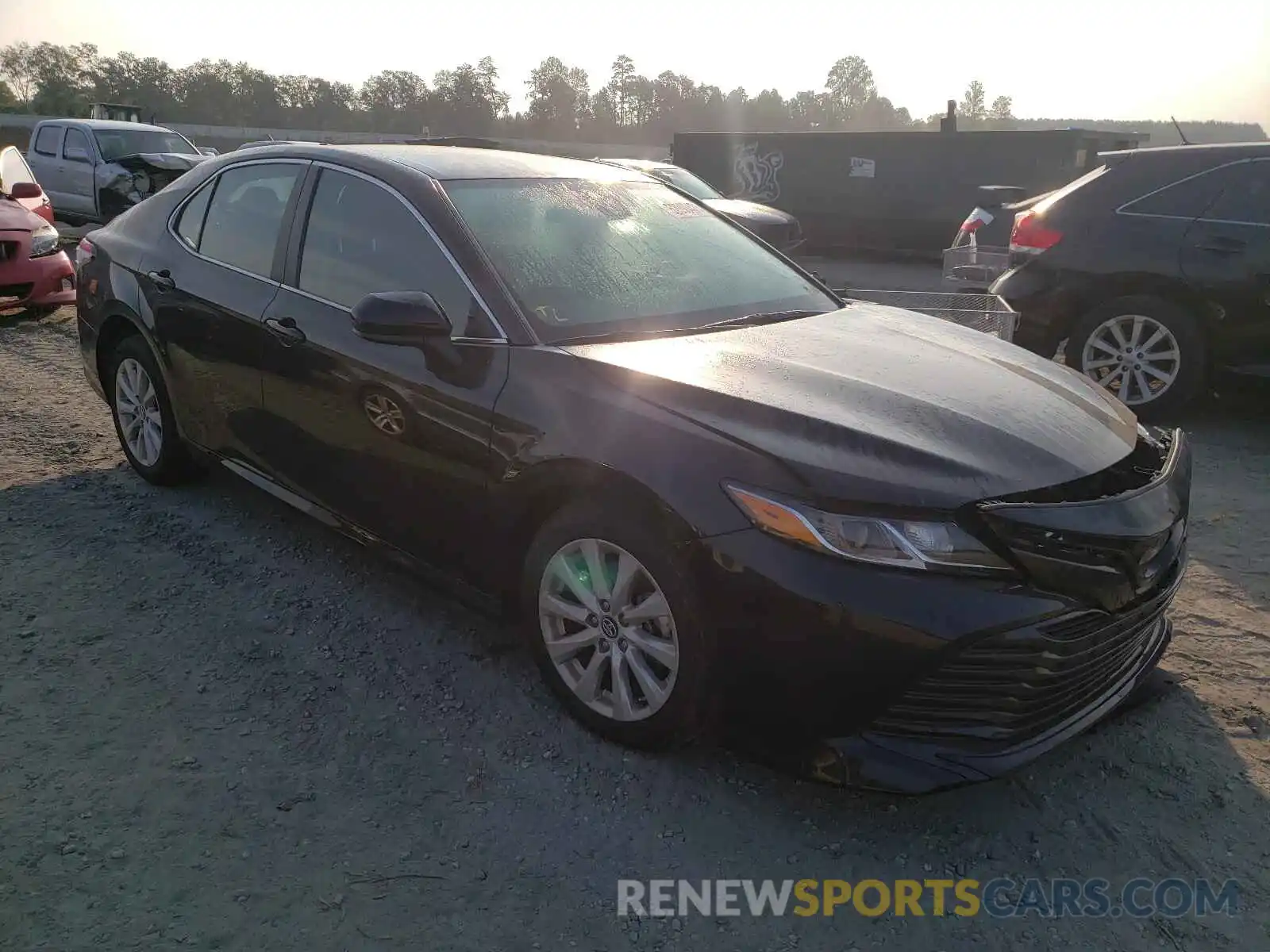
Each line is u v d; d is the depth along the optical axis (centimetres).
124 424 470
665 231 384
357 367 328
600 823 259
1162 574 264
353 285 345
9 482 469
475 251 317
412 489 321
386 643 341
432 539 322
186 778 268
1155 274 607
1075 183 661
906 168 1759
